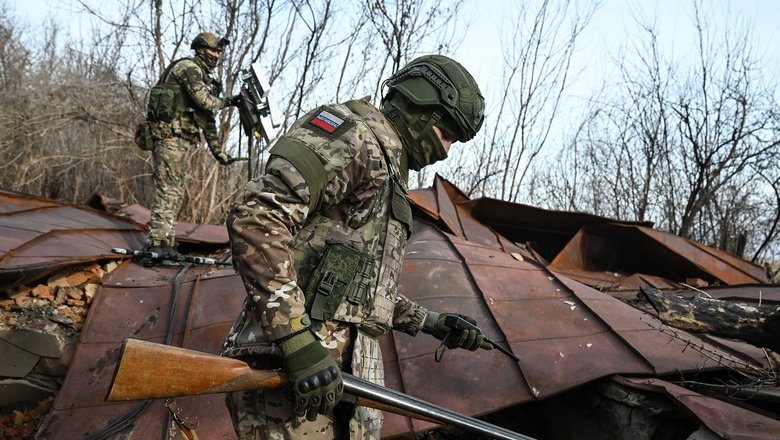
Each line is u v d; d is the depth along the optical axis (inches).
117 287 173.6
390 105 79.5
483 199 246.4
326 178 67.7
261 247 64.3
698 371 131.5
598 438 135.6
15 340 159.0
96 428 131.2
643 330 147.5
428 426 127.3
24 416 156.2
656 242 247.9
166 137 196.2
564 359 137.3
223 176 390.6
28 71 475.2
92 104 423.2
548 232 263.6
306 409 64.2
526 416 157.5
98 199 270.8
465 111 78.7
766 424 102.6
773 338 116.0
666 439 119.3
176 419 83.4
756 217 450.6
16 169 422.0
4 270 150.7
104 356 150.3
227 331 153.6
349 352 72.3
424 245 181.0
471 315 150.6
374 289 73.7
